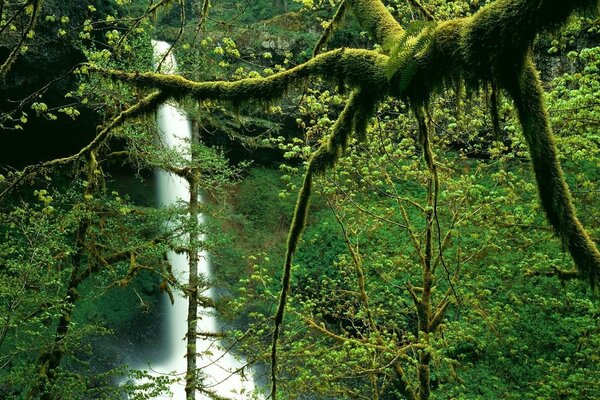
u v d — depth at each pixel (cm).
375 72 280
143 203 1814
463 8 823
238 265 1605
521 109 253
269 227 1778
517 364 831
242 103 330
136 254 940
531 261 869
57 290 783
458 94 254
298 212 349
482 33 228
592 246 267
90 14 1341
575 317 832
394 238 1066
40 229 721
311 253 1586
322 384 735
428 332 771
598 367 748
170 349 1583
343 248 1555
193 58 927
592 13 206
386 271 1016
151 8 580
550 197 271
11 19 492
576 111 693
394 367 838
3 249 723
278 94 320
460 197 809
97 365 1270
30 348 745
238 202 1828
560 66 1102
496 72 236
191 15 2155
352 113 313
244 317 1554
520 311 876
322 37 450
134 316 1516
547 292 881
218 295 1561
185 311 1697
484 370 817
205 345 1577
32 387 766
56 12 1245
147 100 378
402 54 248
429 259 778
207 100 343
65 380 811
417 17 746
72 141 1636
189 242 923
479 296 828
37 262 712
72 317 1302
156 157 908
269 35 1720
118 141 1535
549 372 770
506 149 799
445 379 854
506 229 834
